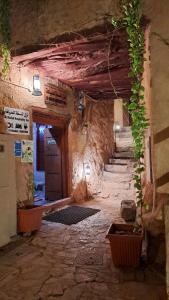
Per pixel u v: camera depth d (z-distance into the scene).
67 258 3.83
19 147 5.13
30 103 5.52
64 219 5.89
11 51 4.38
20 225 4.81
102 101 9.38
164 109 3.11
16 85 5.08
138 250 3.38
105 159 9.38
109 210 6.79
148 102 3.69
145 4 3.23
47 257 3.88
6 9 4.29
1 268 3.54
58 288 3.01
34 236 4.81
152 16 3.19
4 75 4.73
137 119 3.45
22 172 5.20
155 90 3.15
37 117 6.12
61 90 6.80
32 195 5.47
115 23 3.43
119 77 6.33
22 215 4.79
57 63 5.21
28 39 4.16
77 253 4.02
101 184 8.78
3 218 4.34
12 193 4.67
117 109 12.12
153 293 2.85
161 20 3.15
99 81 6.73
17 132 5.09
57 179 7.42
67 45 4.16
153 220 3.46
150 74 3.20
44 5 4.02
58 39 3.97
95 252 4.05
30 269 3.50
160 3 3.16
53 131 7.46
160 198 3.34
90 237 4.75
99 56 4.80
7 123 4.84
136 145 3.50
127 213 5.72
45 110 6.08
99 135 9.07
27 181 5.33
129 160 9.14
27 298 2.83
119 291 2.92
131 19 3.26
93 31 3.72
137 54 3.33
